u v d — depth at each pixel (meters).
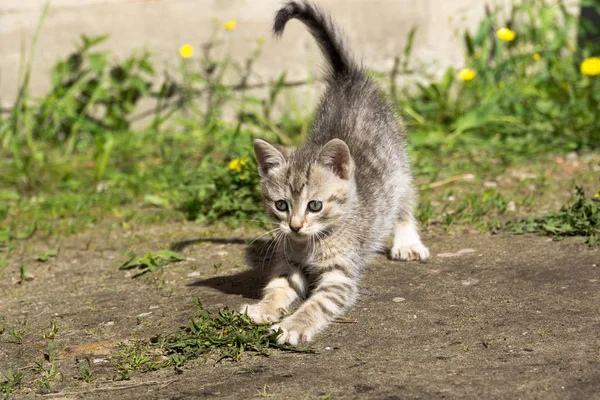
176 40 13.75
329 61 9.09
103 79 13.51
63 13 13.36
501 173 11.44
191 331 6.29
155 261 8.33
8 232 9.73
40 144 13.29
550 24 14.74
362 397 5.06
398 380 5.28
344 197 7.19
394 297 6.98
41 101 13.45
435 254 8.16
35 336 6.63
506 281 7.11
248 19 13.86
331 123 8.41
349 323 6.47
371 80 9.09
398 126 8.95
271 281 7.33
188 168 12.13
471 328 6.12
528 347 5.69
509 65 14.34
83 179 12.05
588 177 10.91
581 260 7.51
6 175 12.09
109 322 6.83
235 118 14.02
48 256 9.06
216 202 9.91
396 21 14.21
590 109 12.82
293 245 7.32
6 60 13.34
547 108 13.09
